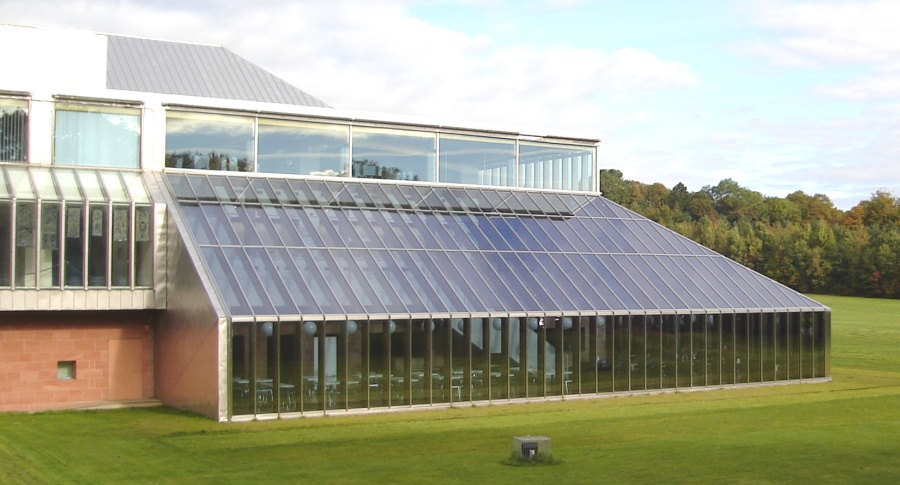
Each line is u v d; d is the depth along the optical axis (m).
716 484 24.53
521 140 55.22
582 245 50.47
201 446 30.75
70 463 27.66
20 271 39.09
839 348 72.06
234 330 36.53
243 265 39.84
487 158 54.16
